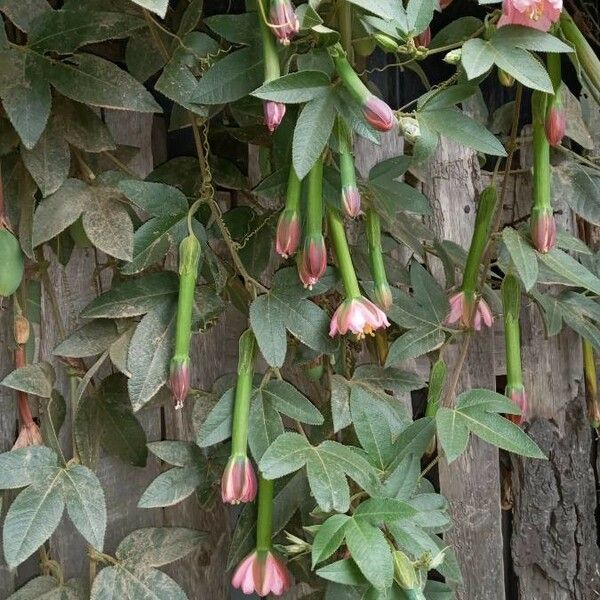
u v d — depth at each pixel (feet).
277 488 2.54
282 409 2.43
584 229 3.35
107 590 2.46
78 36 2.29
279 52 2.35
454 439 2.39
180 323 2.33
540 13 2.25
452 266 2.89
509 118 3.21
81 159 2.48
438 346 2.71
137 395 2.36
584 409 3.40
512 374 2.72
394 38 2.41
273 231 2.75
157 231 2.42
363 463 2.33
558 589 3.41
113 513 2.81
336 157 2.52
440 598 2.57
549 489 3.37
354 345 2.83
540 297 3.01
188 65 2.42
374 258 2.57
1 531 2.53
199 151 2.52
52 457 2.37
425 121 2.40
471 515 3.23
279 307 2.43
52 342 2.69
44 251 2.68
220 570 2.99
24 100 2.25
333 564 2.21
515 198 3.28
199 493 2.63
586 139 2.93
